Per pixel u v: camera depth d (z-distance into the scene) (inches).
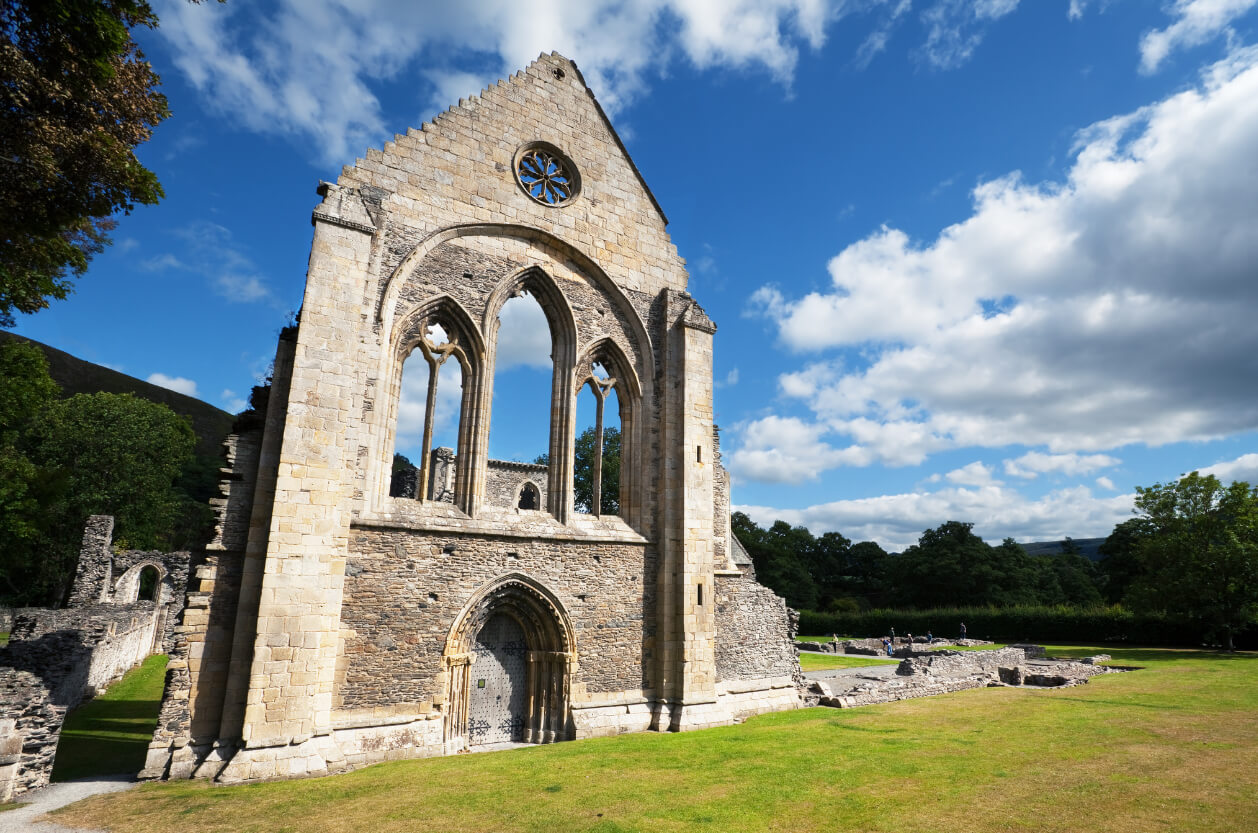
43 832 416.8
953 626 2399.1
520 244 789.2
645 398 844.6
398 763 588.7
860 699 916.0
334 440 606.9
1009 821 420.8
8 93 453.1
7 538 1130.0
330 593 586.6
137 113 539.8
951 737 679.1
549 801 474.0
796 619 960.9
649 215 898.1
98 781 531.2
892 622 2571.4
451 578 671.1
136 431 2186.3
